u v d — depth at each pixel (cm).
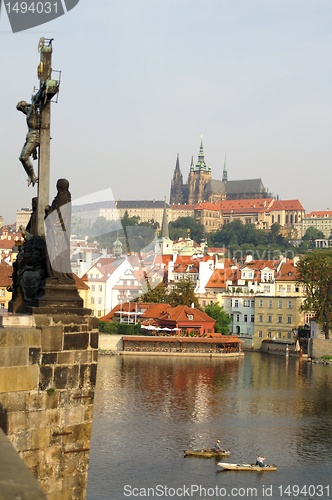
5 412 2184
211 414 9031
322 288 17325
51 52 2548
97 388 10788
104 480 6003
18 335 2209
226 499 5712
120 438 7525
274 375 13225
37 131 2564
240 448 7331
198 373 13175
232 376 12888
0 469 794
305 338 17962
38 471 2258
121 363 14375
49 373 2277
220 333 18350
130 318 17650
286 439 7781
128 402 9656
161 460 6719
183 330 17525
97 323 2373
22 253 2475
